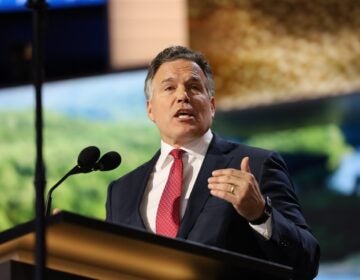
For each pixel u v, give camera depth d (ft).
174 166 21.68
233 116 39.91
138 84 40.19
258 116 39.86
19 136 40.55
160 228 20.92
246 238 20.38
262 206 19.20
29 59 43.37
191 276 18.43
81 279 18.08
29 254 17.49
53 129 39.86
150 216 21.42
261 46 40.60
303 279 20.34
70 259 17.70
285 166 21.71
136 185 22.08
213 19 41.09
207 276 18.39
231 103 40.09
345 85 39.83
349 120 39.19
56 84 40.14
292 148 39.17
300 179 38.65
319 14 40.60
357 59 40.14
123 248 17.15
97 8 43.01
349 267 37.55
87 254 17.48
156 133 39.75
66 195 39.06
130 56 42.29
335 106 39.52
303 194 38.47
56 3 43.24
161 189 21.79
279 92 40.06
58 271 17.87
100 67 42.83
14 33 43.70
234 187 18.78
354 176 38.37
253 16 40.83
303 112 39.55
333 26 40.50
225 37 40.88
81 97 40.14
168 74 22.11
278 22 40.68
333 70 40.09
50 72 43.19
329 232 37.93
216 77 40.50
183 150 21.91
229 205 20.52
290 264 19.97
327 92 39.81
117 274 18.31
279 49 40.52
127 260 17.74
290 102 39.78
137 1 42.34
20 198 40.11
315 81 40.04
